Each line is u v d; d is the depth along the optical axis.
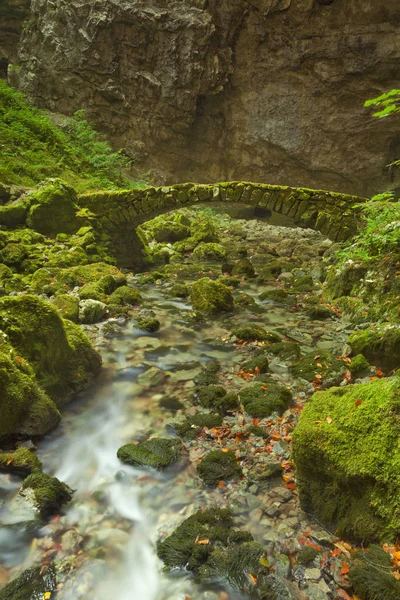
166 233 13.41
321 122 18.72
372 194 19.39
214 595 2.35
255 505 2.95
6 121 14.12
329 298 7.57
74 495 3.09
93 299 6.95
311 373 4.71
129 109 18.09
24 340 4.13
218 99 19.23
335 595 2.27
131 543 2.70
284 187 9.41
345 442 2.67
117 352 5.52
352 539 2.55
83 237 9.55
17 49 18.59
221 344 5.80
